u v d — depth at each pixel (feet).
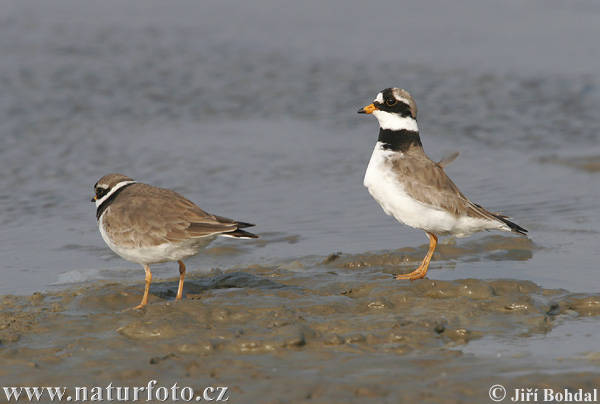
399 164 38.27
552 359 27.14
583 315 32.68
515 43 101.86
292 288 36.65
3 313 33.47
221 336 29.73
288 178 60.13
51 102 78.23
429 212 37.65
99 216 36.14
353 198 55.57
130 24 110.11
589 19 112.06
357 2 123.95
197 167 62.28
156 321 30.89
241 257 44.06
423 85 86.43
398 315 32.19
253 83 87.15
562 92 83.71
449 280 36.94
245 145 68.44
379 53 98.58
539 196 54.95
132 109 77.71
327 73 90.89
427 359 27.17
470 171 61.57
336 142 69.82
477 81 87.86
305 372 26.27
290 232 48.47
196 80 87.86
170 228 33.04
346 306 33.73
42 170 60.90
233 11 118.52
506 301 33.17
